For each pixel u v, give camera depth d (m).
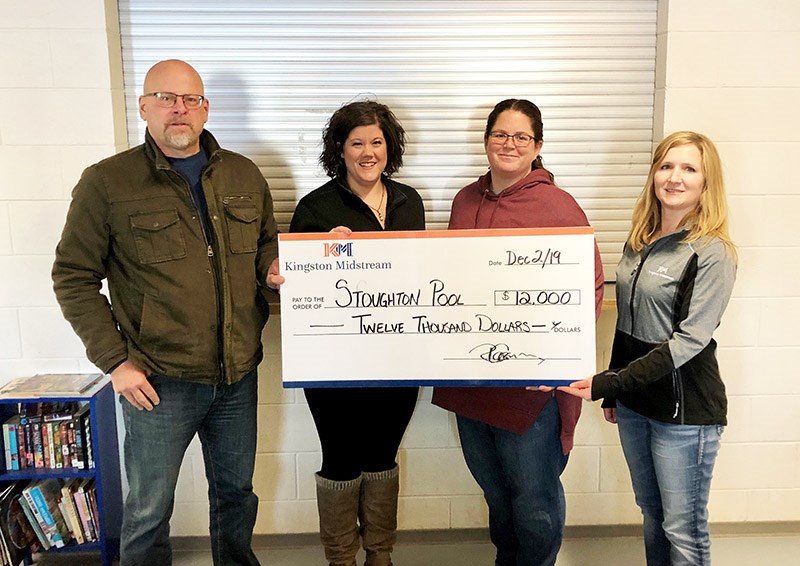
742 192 2.42
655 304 1.78
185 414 1.94
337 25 2.41
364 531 2.27
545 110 2.47
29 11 2.24
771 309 2.48
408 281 1.88
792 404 2.54
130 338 1.87
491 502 2.17
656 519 1.98
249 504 2.15
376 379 1.91
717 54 2.35
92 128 2.30
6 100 2.27
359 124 1.99
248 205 1.97
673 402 1.80
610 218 2.54
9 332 2.38
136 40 2.38
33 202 2.32
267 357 2.47
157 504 1.96
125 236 1.83
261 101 2.44
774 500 2.60
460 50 2.43
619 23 2.44
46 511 2.28
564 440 1.95
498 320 1.87
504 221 1.93
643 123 2.49
